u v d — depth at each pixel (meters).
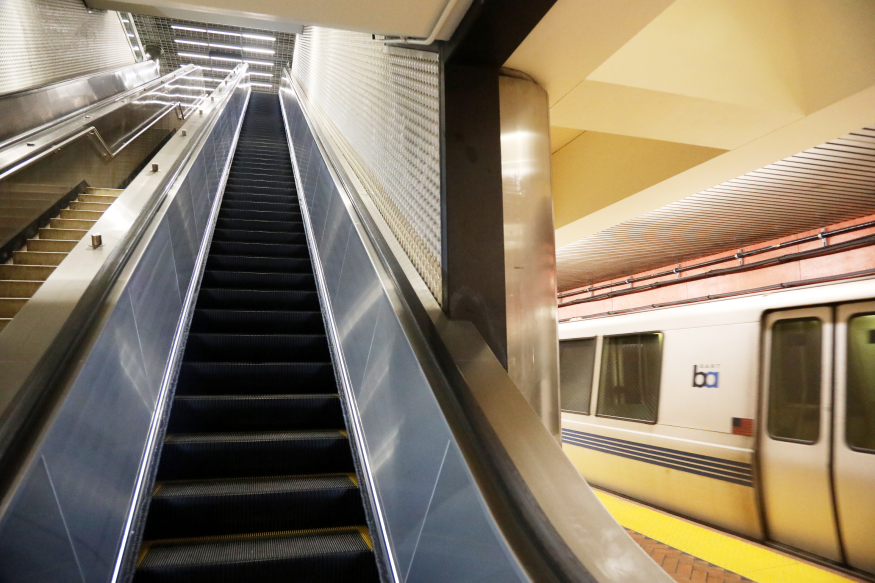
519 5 1.69
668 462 4.85
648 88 2.86
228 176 7.60
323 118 7.45
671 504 4.80
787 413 3.88
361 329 2.89
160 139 8.65
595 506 1.14
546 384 2.26
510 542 1.10
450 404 1.55
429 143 2.25
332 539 2.24
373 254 2.77
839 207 5.35
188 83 10.97
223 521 2.32
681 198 4.58
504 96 2.29
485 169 2.06
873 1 2.93
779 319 4.10
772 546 3.87
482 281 2.00
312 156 6.40
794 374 3.89
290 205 6.55
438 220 2.09
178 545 2.16
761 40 3.12
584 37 2.03
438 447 1.57
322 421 3.05
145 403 2.52
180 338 3.40
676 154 4.07
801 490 3.69
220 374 3.23
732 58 3.04
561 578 0.99
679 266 8.23
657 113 3.16
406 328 1.97
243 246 5.13
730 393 4.34
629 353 5.66
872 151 3.93
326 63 7.93
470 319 1.96
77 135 5.28
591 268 8.74
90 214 5.26
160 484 2.47
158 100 8.73
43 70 7.97
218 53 20.55
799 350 3.90
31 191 4.68
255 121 12.91
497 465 1.29
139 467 2.35
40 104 6.50
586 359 6.43
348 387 3.03
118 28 12.42
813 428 3.68
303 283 4.59
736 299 4.53
